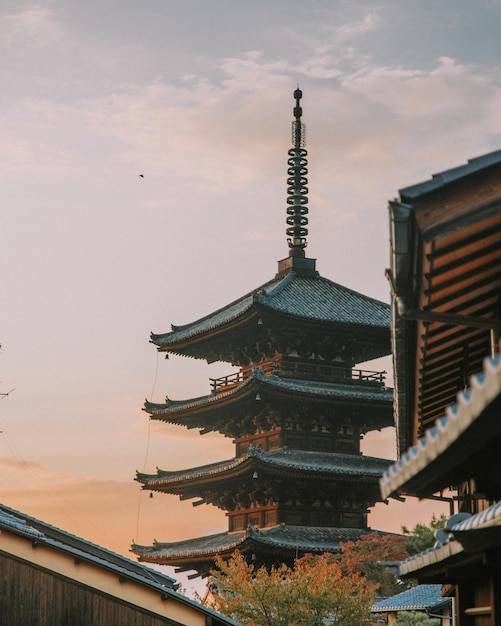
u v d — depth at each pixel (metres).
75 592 32.06
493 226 12.67
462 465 14.81
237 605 56.50
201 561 85.00
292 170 93.06
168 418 89.81
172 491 89.31
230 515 87.25
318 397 81.56
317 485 82.31
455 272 13.91
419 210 12.02
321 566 61.88
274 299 83.81
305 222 91.94
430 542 75.00
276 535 80.12
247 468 79.69
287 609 56.31
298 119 93.50
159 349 90.75
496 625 17.42
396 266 12.53
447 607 51.25
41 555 31.91
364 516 84.25
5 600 31.38
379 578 74.94
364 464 83.81
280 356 84.88
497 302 15.36
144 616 32.50
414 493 16.16
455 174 12.06
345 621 56.97
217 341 87.94
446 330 16.28
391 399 83.00
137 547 90.62
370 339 85.44
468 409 9.64
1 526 31.22
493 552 14.01
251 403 83.00
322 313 83.94
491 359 8.63
